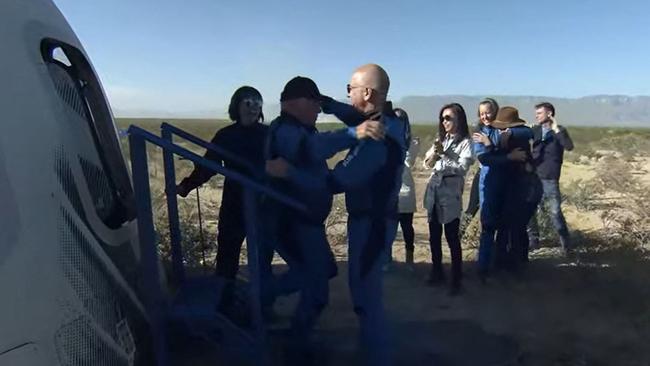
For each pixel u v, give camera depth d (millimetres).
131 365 3199
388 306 6008
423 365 4477
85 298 2867
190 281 4336
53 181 2822
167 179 4715
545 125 8062
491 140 6633
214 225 9828
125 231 3619
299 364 4320
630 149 30562
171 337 3928
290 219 4238
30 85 2895
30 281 2529
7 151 2605
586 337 5281
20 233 2541
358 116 3984
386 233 4012
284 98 4148
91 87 3738
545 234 8914
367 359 4129
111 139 3748
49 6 3580
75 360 2703
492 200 6707
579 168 23031
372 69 3934
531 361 4809
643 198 10469
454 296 6363
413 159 7336
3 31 2877
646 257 7586
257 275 3703
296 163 4086
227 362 3766
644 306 5934
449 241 6387
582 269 6992
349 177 3785
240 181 3564
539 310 5930
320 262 4344
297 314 4453
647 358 4879
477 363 4527
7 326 2389
